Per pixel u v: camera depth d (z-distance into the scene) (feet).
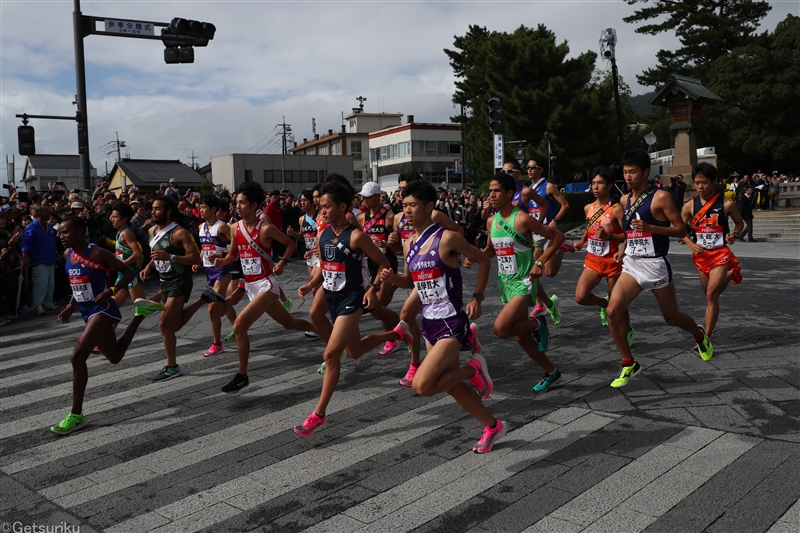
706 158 104.37
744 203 66.28
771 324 23.12
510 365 19.81
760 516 10.12
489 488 11.69
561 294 32.94
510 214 16.43
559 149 105.81
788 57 136.98
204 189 137.08
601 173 19.93
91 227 38.96
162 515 11.46
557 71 110.73
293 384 19.35
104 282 17.10
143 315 18.04
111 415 17.44
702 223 20.43
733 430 13.52
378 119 263.90
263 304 18.90
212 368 21.79
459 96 153.17
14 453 15.02
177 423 16.46
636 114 175.11
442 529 10.37
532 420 14.98
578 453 12.94
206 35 40.65
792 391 15.56
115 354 17.40
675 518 10.22
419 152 210.79
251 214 19.03
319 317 18.74
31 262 36.35
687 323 17.79
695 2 154.30
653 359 19.13
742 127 140.26
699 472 11.74
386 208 22.88
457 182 211.61
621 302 16.69
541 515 10.60
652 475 11.75
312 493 11.98
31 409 18.44
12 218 38.78
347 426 15.44
